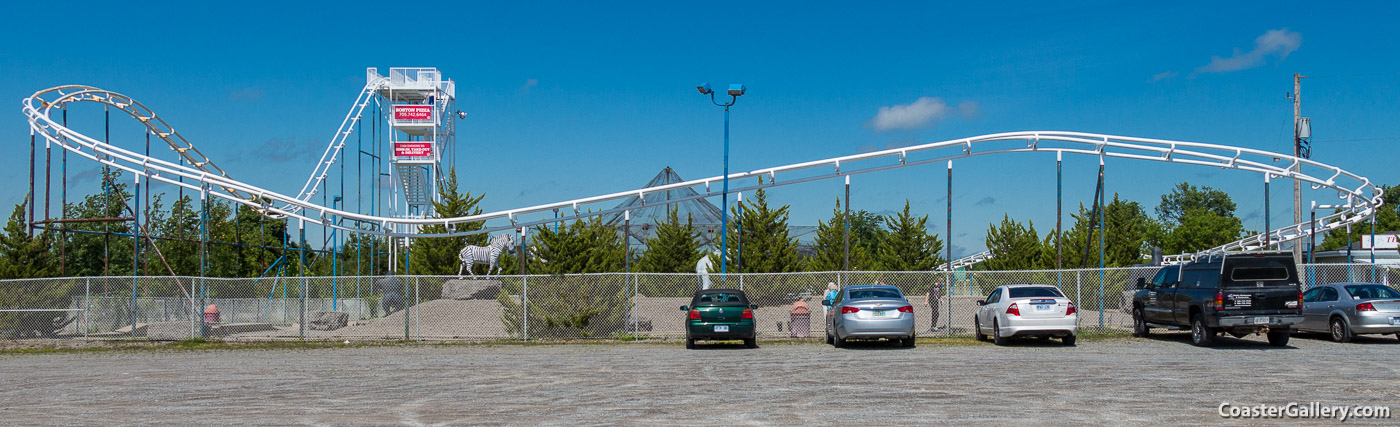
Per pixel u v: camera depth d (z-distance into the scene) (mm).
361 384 14961
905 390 13594
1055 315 21734
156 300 28188
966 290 40719
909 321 21578
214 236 57250
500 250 45469
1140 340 23500
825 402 12453
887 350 21250
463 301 32875
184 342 25078
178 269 48094
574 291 25906
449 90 70188
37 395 14016
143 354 21922
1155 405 11953
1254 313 20453
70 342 24969
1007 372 15852
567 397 13180
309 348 23578
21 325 25953
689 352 21250
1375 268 28266
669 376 15789
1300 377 14797
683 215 61219
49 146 35000
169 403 12914
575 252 40781
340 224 43938
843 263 49094
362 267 67125
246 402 12930
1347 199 42375
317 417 11531
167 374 16875
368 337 25688
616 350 22109
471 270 45500
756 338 25375
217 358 20578
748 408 11984
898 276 33125
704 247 56719
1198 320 21438
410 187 70000
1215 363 17156
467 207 50969
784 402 12492
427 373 16641
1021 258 51406
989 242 53812
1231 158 36156
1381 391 13164
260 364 18844
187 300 27781
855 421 10914
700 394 13383
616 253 47531
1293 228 46688
